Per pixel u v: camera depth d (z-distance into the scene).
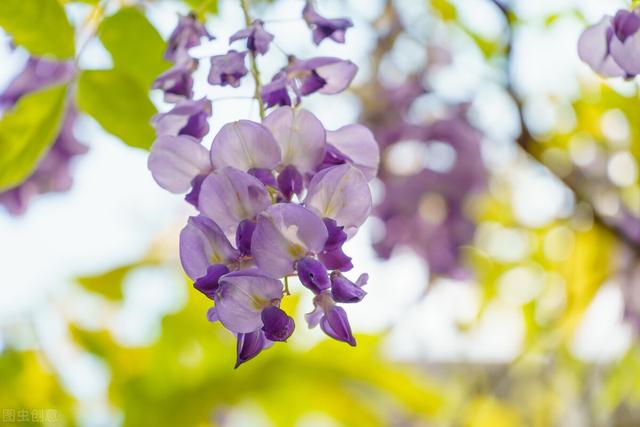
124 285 0.98
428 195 1.16
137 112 0.66
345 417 0.95
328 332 0.53
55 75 0.75
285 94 0.56
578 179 1.02
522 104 0.97
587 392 1.14
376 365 0.97
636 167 1.02
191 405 0.91
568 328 1.11
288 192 0.55
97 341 0.94
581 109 1.00
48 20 0.64
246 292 0.53
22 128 0.65
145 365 0.94
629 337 1.06
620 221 1.04
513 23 0.90
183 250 0.54
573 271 1.09
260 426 0.95
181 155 0.56
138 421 0.90
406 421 1.05
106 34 0.66
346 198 0.54
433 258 1.17
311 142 0.55
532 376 1.21
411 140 1.17
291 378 0.94
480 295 1.16
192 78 0.59
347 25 0.61
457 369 1.21
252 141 0.55
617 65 0.60
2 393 0.90
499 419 1.20
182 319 0.95
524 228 1.14
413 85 1.18
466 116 1.16
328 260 0.53
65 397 0.93
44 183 0.84
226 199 0.54
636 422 1.12
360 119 1.20
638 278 1.05
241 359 0.54
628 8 0.59
